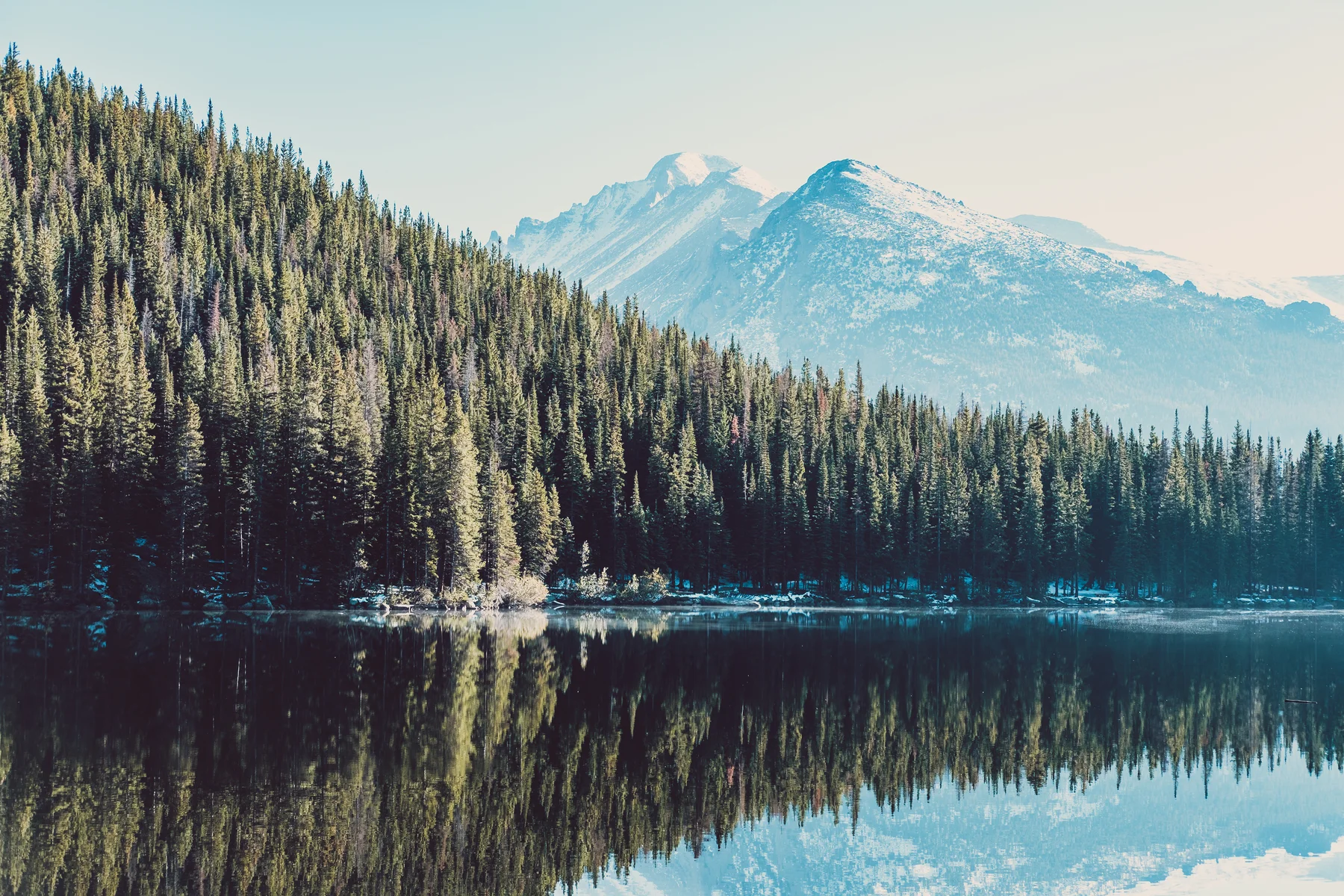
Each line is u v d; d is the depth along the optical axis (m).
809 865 41.38
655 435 161.38
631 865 39.84
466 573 120.50
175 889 33.81
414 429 122.44
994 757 58.69
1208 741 63.84
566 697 67.31
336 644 84.38
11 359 108.62
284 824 40.12
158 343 130.50
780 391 189.88
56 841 37.16
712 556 153.00
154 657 74.25
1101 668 89.62
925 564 164.38
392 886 35.28
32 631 86.00
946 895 39.25
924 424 191.25
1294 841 45.94
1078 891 39.78
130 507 108.19
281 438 115.31
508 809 43.97
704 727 61.72
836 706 69.38
